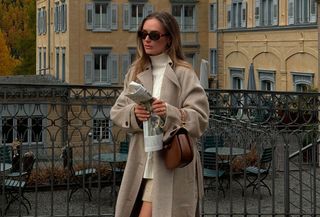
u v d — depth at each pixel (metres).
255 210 12.63
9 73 80.25
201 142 9.73
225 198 13.71
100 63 51.66
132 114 4.42
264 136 11.81
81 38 51.12
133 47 51.72
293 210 12.33
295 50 37.44
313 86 34.41
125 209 4.54
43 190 14.43
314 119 11.65
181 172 4.46
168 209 4.37
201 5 52.84
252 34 43.22
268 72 40.97
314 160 9.95
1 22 89.69
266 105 11.59
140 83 4.57
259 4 42.06
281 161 14.13
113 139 9.62
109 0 51.09
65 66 52.59
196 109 4.44
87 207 12.91
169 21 4.57
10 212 12.58
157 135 4.36
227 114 12.27
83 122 9.52
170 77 4.51
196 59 53.25
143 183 4.54
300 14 36.81
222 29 48.25
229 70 47.47
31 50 82.00
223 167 13.33
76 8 50.97
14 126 9.26
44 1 61.62
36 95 9.30
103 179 13.37
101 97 9.55
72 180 14.14
